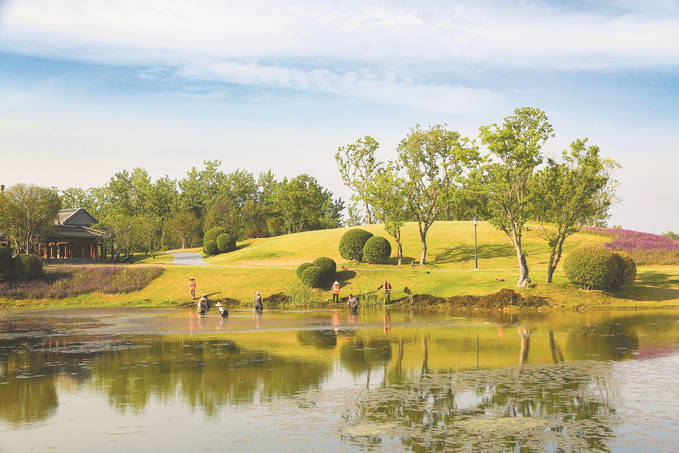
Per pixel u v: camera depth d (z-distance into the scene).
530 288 46.09
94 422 13.27
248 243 100.12
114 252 102.44
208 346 24.95
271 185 178.50
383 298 49.66
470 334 28.28
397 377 17.97
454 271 57.53
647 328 29.70
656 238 73.62
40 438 12.14
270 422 13.20
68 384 17.22
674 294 45.06
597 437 11.96
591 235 77.19
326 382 17.33
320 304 49.69
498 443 11.62
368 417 13.55
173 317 39.94
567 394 15.52
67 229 91.94
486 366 19.59
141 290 55.06
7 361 21.36
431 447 11.42
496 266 63.78
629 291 45.53
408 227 84.06
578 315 37.56
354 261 67.00
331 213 163.88
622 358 20.86
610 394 15.48
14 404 14.91
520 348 23.48
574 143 44.59
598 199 45.31
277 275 57.59
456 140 64.31
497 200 46.62
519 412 13.84
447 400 15.04
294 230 141.88
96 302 52.16
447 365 19.88
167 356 22.27
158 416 13.74
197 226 133.38
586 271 44.34
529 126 45.62
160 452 11.24
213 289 54.69
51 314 43.81
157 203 156.88
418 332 29.44
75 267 60.59
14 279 56.25
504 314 39.53
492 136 45.25
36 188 76.38
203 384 17.12
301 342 26.08
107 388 16.66
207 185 171.50
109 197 163.12
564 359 20.77
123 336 28.86
